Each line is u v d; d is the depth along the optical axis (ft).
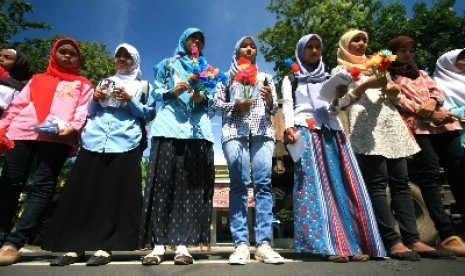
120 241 8.57
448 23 33.81
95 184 8.95
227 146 9.56
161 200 8.86
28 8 33.27
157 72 10.32
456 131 10.41
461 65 11.61
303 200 9.13
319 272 6.93
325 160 9.58
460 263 7.83
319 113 9.86
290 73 10.65
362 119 10.02
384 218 9.21
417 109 10.17
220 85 10.09
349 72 9.96
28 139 9.07
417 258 8.30
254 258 9.31
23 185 9.23
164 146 9.29
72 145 9.59
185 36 10.44
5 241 8.53
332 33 43.57
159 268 7.39
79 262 8.65
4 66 10.82
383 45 36.32
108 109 9.65
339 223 8.95
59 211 8.71
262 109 9.81
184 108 9.67
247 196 9.41
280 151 17.66
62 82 9.97
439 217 9.73
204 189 9.40
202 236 8.97
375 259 8.68
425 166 10.12
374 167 9.61
